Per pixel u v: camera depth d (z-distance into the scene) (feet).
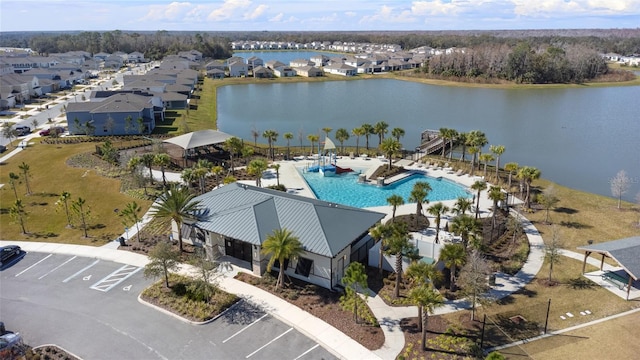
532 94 564.71
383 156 274.77
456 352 102.63
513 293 128.47
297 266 135.74
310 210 144.05
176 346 106.11
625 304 122.21
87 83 596.70
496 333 109.91
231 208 152.15
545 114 435.12
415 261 120.98
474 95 554.87
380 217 153.69
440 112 445.78
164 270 129.70
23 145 296.51
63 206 191.11
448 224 176.76
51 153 276.62
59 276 138.41
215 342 107.24
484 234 165.07
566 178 252.83
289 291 128.26
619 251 128.77
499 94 563.89
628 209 192.54
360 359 100.73
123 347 106.01
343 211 148.56
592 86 633.20
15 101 447.83
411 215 186.91
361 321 114.62
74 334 111.04
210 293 121.49
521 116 425.28
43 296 127.65
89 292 129.49
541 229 172.65
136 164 215.51
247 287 130.93
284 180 232.12
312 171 249.75
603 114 435.12
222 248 150.00
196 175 204.64
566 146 320.29
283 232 126.52
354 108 468.34
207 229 144.15
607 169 269.64
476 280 114.62
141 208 190.80
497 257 149.69
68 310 120.78
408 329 111.55
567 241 162.20
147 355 103.24
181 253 151.23
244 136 351.46
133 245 158.30
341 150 286.46
